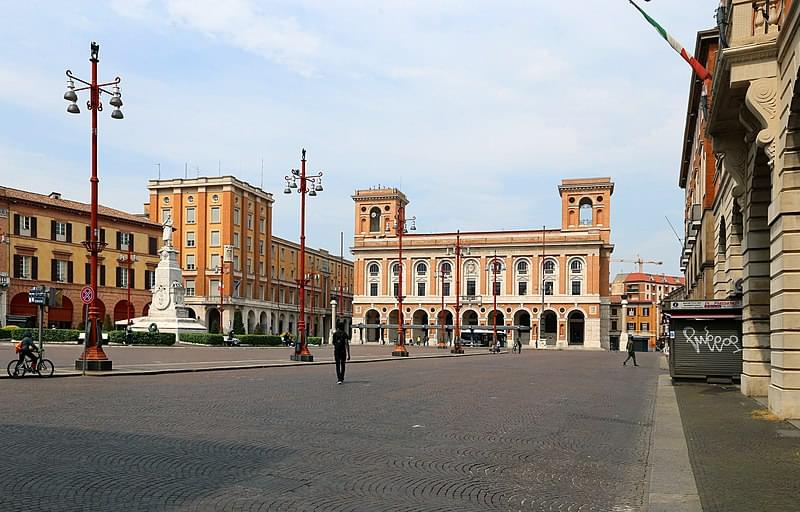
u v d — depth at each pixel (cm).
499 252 11669
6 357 3438
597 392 2291
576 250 11281
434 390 2222
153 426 1295
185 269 10106
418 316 12219
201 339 6256
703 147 3809
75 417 1391
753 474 924
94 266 2702
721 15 1728
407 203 13425
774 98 1516
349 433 1270
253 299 10706
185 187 10181
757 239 1988
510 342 11525
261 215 11081
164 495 791
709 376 2561
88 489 809
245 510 739
